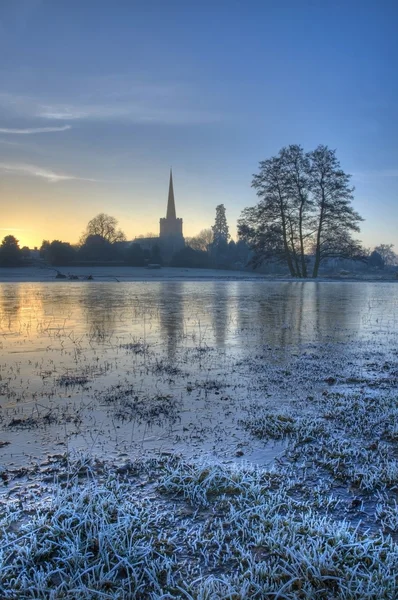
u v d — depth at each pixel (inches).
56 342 345.4
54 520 102.4
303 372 251.8
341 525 103.0
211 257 2721.5
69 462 135.7
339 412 181.9
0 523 103.1
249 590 83.8
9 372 247.8
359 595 83.1
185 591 83.3
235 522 104.6
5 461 136.5
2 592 83.0
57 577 87.7
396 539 100.0
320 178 1508.4
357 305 666.8
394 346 335.9
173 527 103.1
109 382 227.9
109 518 104.1
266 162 1531.7
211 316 518.9
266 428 164.2
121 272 1895.9
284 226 1547.7
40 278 1504.7
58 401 195.8
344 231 1518.2
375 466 134.5
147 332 398.0
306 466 135.4
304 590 83.9
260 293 922.1
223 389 216.5
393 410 183.2
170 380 232.7
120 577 88.0
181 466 131.6
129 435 158.1
